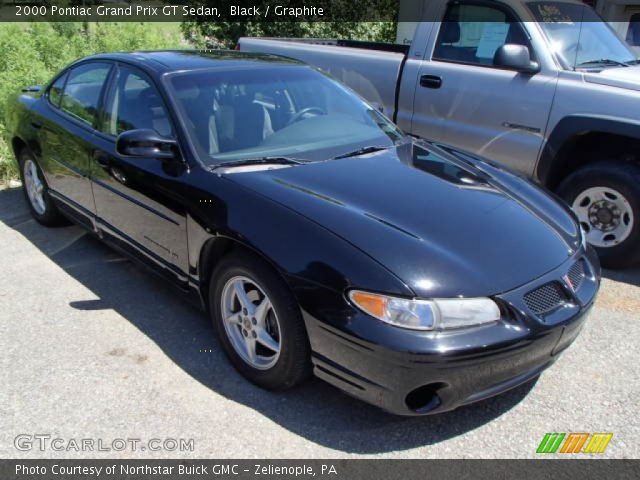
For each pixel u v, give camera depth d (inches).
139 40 394.3
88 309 141.1
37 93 192.4
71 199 166.6
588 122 167.5
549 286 100.0
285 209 104.7
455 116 197.9
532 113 179.3
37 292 149.5
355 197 110.2
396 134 149.2
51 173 173.8
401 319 89.0
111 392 110.9
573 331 102.3
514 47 176.6
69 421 103.3
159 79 134.9
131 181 134.0
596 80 169.2
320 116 144.0
